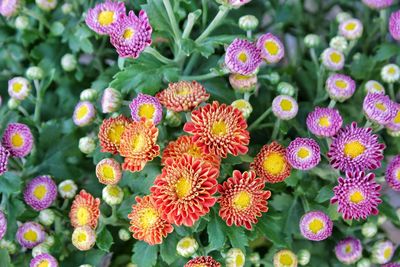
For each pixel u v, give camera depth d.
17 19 0.69
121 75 0.60
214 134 0.54
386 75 0.66
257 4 0.73
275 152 0.58
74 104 0.71
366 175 0.55
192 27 0.65
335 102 0.62
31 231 0.60
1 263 0.60
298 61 0.77
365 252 0.66
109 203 0.58
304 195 0.62
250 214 0.54
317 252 0.66
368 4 0.67
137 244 0.58
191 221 0.51
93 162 0.65
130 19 0.54
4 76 0.73
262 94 0.66
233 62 0.56
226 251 0.57
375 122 0.58
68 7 0.70
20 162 0.67
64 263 0.62
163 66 0.62
